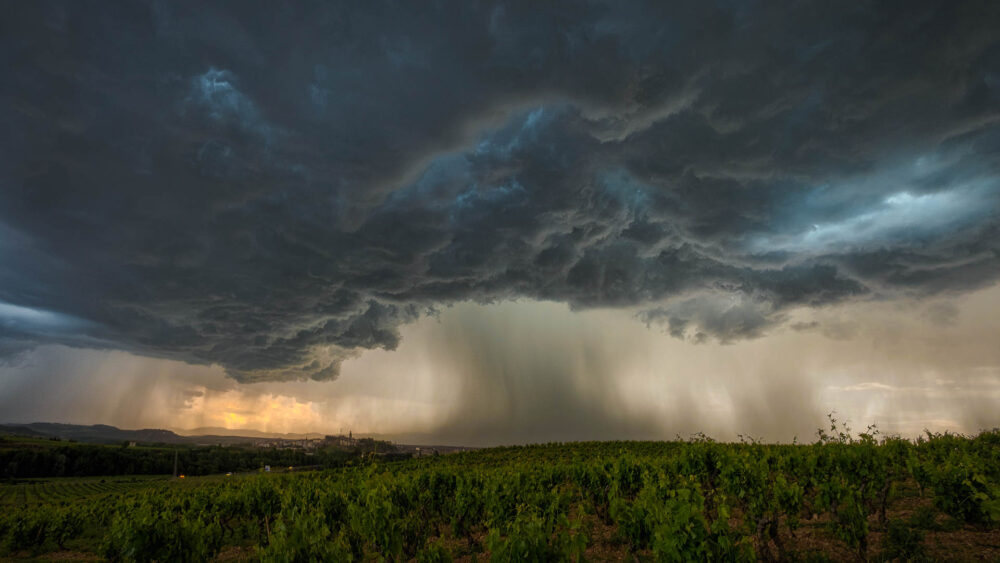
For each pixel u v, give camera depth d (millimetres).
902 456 18359
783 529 14523
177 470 122562
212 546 17469
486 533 20031
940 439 22859
